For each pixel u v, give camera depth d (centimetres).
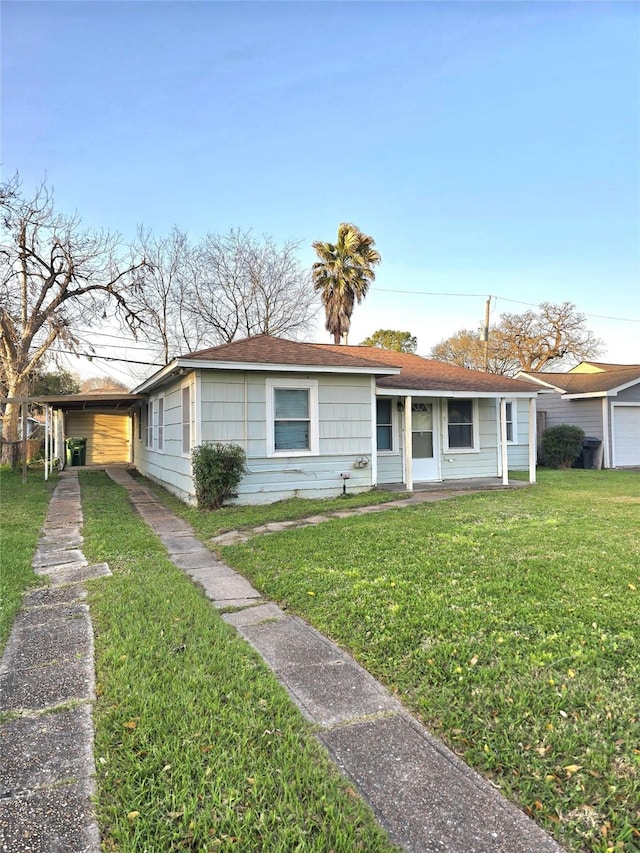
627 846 180
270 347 1071
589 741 237
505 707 266
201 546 678
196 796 203
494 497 1025
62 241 1805
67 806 201
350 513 863
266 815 193
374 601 421
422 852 179
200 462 934
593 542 616
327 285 2448
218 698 278
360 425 1105
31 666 326
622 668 303
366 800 204
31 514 910
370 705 277
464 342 4031
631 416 1831
